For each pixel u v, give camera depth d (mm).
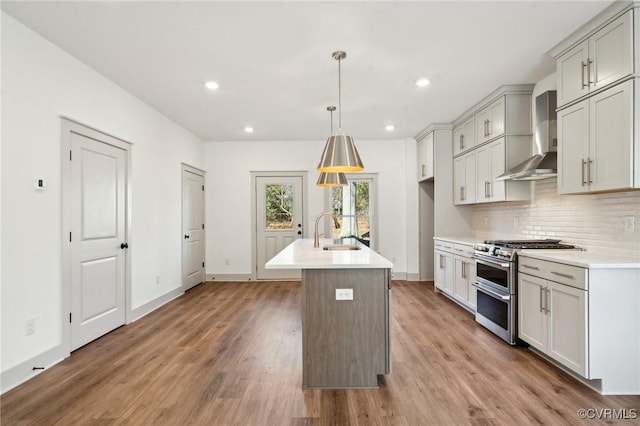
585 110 2592
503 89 3758
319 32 2617
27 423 1955
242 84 3627
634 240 2584
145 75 3387
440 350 3012
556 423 1944
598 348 2262
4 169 2338
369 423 1961
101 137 3365
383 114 4770
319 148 6348
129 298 3830
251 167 6363
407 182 6211
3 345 2314
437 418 2002
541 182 3723
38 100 2621
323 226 6363
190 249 5629
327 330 2391
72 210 2986
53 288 2748
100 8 2297
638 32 2189
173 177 5012
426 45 2826
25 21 2443
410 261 6184
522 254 2996
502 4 2285
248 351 3012
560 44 2799
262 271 6371
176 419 2000
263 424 1958
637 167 2211
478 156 4422
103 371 2611
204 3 2250
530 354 2918
